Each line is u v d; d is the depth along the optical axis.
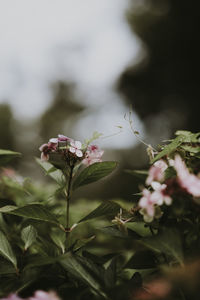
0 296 0.72
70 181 0.85
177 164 0.73
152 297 0.71
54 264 0.79
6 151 0.95
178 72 7.14
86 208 1.36
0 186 1.11
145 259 0.79
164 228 0.73
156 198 0.72
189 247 0.76
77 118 11.79
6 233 0.92
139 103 7.61
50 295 0.67
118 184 4.43
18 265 0.80
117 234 0.78
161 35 7.36
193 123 6.81
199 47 7.02
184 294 0.70
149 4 7.81
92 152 0.86
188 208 0.75
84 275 0.72
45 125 12.20
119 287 0.72
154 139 7.02
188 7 7.12
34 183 1.33
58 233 0.96
